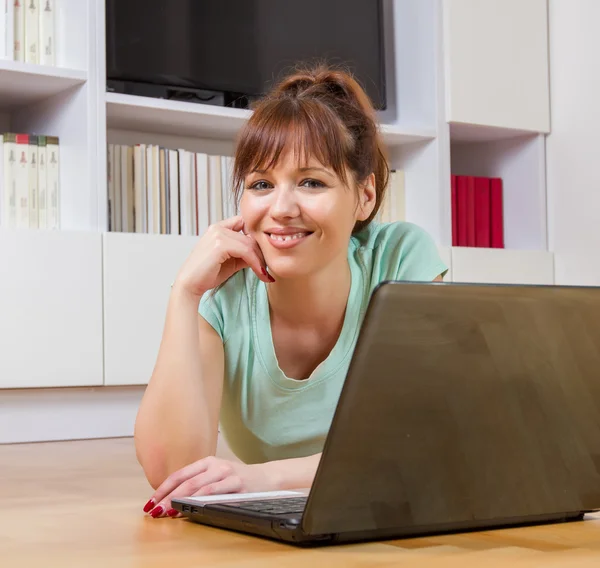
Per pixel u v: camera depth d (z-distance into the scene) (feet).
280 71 10.95
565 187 12.12
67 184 9.51
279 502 2.77
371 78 11.53
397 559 2.19
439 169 11.46
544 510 2.54
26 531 2.77
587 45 11.79
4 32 9.12
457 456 2.35
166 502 3.02
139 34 10.03
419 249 4.36
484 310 2.22
